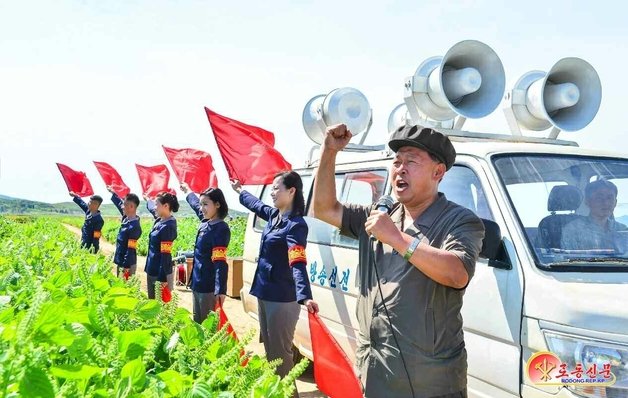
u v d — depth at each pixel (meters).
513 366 3.21
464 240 2.52
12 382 1.49
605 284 3.12
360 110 5.59
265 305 4.73
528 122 4.98
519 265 3.33
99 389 1.65
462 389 2.61
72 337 1.80
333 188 2.98
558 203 3.73
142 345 2.08
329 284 5.13
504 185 3.69
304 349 5.75
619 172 4.07
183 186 7.10
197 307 6.20
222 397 1.83
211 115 5.40
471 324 3.51
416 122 4.80
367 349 2.72
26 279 3.17
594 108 5.03
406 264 2.59
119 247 9.86
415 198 2.66
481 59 4.71
